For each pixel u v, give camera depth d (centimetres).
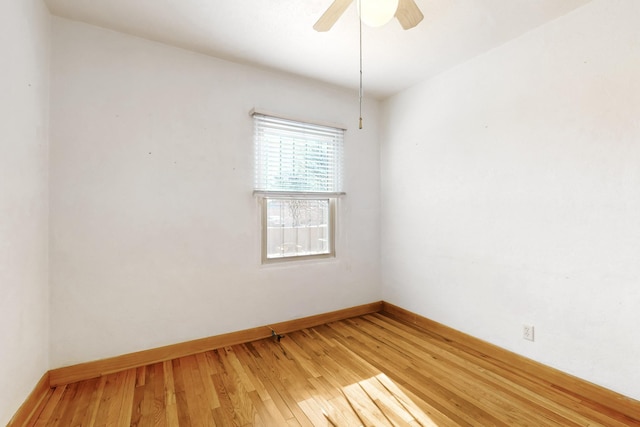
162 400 176
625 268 166
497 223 229
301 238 293
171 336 228
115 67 211
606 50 172
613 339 171
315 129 295
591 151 179
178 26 206
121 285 212
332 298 307
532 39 206
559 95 193
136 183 217
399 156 319
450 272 266
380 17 139
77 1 181
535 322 206
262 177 267
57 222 192
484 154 237
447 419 159
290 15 194
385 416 162
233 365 217
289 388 188
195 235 237
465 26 203
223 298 249
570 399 178
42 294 181
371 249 336
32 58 167
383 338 265
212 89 245
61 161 194
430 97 284
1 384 135
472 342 246
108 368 206
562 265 192
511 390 186
